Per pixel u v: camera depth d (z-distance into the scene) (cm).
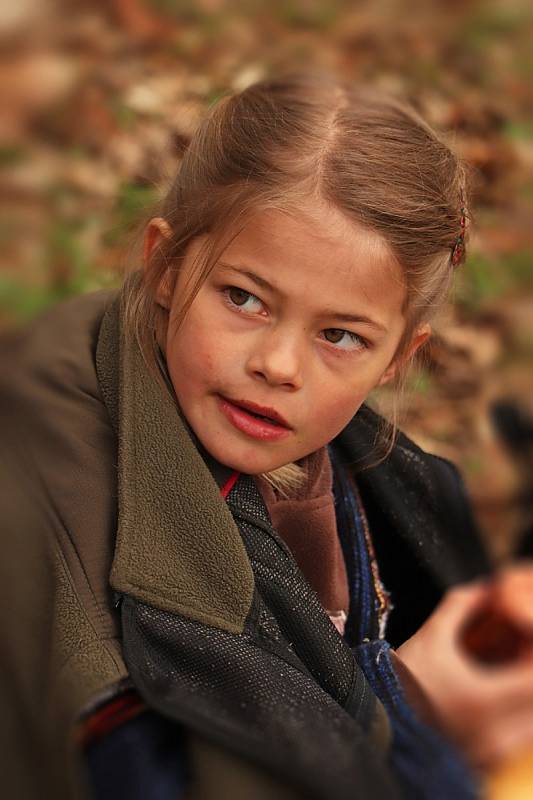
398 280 144
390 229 140
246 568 146
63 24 436
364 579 188
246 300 141
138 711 133
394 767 135
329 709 141
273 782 125
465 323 359
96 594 142
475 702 156
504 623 168
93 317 166
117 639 139
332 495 180
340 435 195
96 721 131
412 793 133
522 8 556
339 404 149
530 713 151
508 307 371
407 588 210
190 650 140
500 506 290
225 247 139
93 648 137
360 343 146
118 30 442
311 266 137
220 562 145
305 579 172
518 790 142
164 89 402
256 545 155
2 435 147
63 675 133
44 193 346
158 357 154
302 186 138
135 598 141
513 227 405
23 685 132
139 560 142
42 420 149
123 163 354
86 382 154
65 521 144
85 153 362
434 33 526
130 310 155
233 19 478
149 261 152
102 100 387
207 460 154
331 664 153
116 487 149
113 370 155
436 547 208
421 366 199
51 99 389
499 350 355
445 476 213
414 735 143
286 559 157
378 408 207
